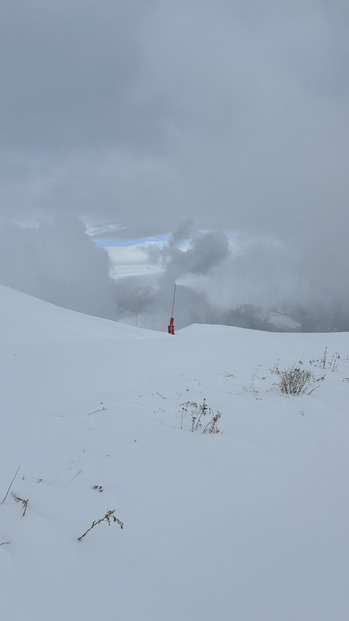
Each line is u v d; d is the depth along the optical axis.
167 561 1.95
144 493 2.62
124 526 2.21
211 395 5.59
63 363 7.46
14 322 16.12
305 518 2.49
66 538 2.02
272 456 3.51
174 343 11.71
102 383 6.00
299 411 5.06
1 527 2.02
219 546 2.12
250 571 1.93
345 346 13.05
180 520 2.35
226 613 1.65
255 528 2.33
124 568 1.86
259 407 5.09
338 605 1.74
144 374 6.88
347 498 2.82
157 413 4.48
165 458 3.21
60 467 2.90
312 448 3.81
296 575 1.92
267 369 8.23
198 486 2.81
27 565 1.76
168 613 1.62
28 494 2.43
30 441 3.37
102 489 2.60
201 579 1.84
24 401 4.67
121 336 18.42
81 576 1.76
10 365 6.96
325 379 7.55
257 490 2.84
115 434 3.68
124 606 1.62
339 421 4.79
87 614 1.55
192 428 3.99
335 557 2.10
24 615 1.48
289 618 1.64
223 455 3.39
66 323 18.33
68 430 3.72
